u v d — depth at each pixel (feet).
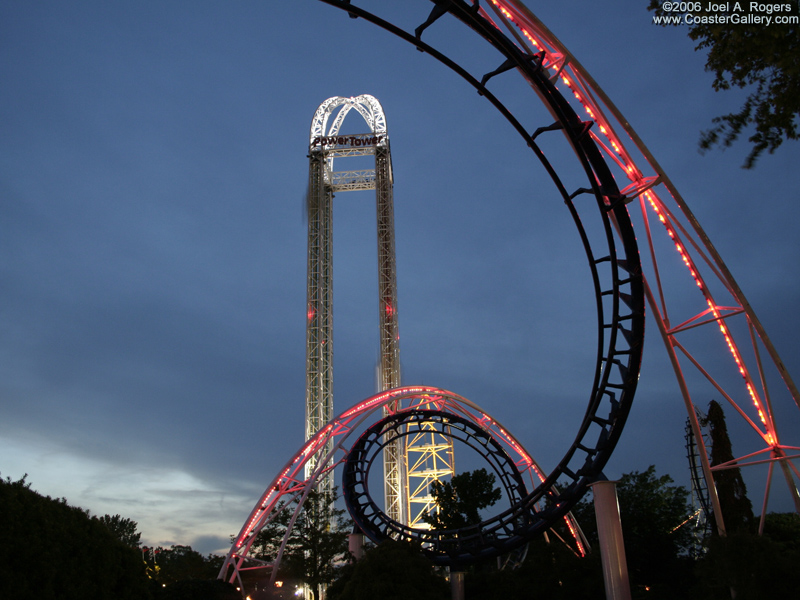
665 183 113.60
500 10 99.86
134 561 84.74
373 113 418.72
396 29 87.45
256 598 220.43
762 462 126.72
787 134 55.42
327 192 404.98
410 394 252.01
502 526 168.96
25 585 65.92
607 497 135.33
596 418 138.00
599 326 125.90
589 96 110.83
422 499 313.12
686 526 239.71
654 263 125.90
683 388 131.54
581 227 113.60
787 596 112.16
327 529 232.12
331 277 388.98
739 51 55.57
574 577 169.78
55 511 75.92
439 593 151.53
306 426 355.15
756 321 120.67
